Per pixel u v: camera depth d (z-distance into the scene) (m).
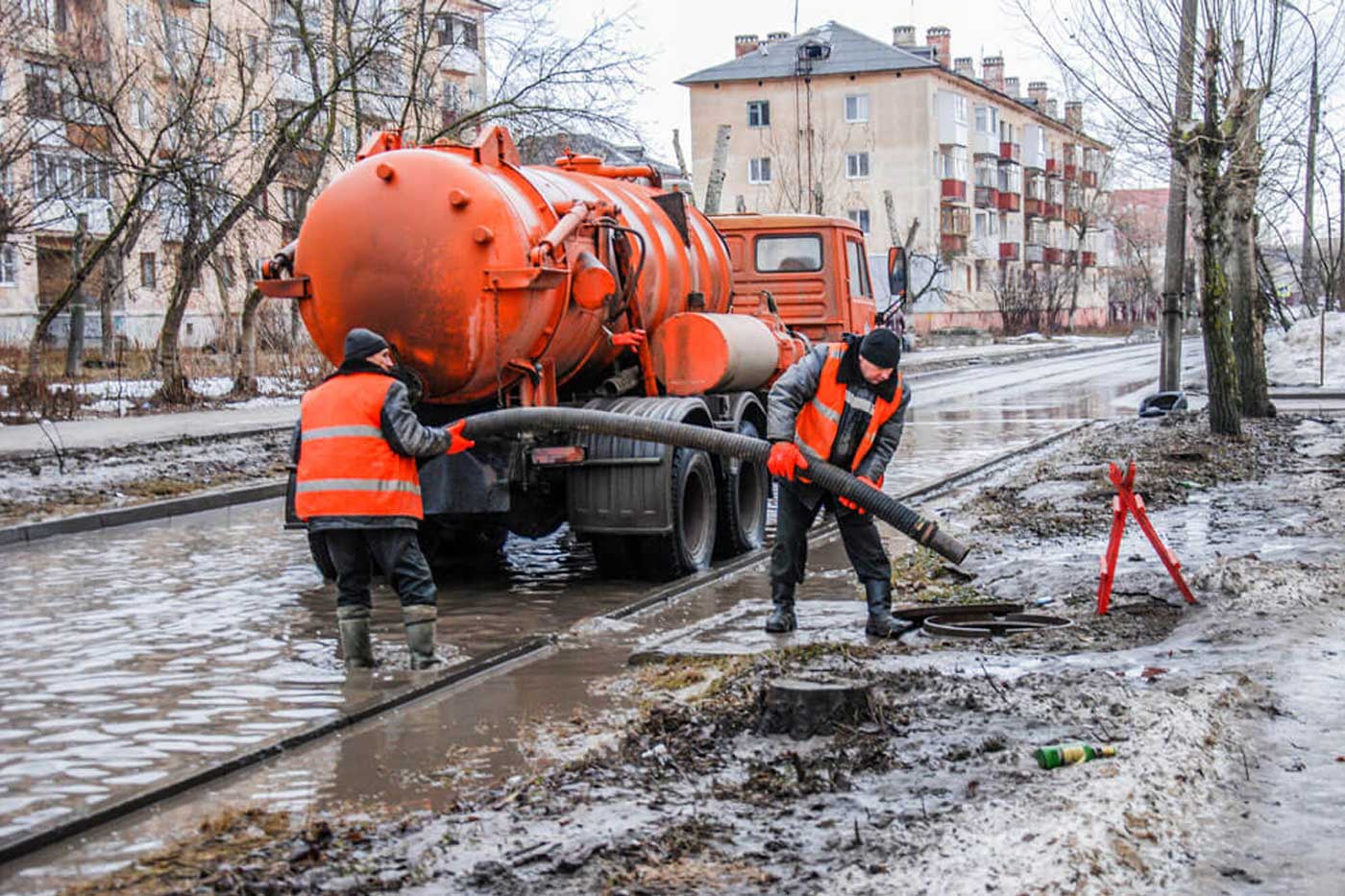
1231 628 7.84
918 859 4.54
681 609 9.52
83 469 16.92
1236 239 21.97
